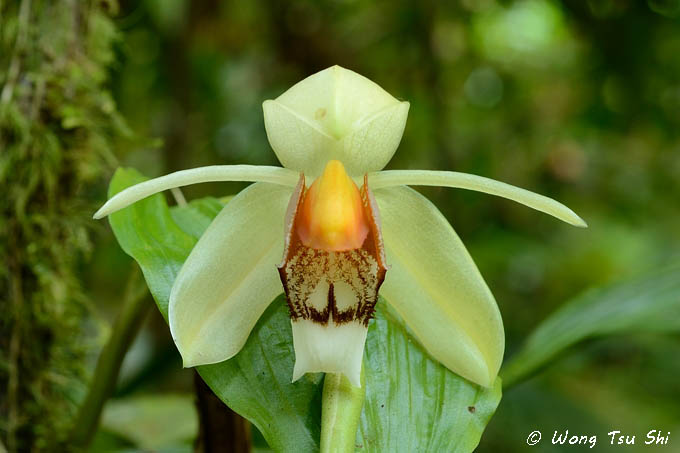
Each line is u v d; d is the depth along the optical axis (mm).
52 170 359
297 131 294
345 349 294
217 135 807
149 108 732
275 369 302
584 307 374
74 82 361
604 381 897
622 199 923
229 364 301
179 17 722
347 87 293
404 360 307
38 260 359
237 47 802
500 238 865
